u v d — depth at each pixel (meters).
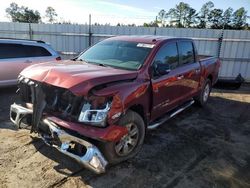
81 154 3.22
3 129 4.88
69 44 12.17
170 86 4.78
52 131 3.33
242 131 5.54
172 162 4.00
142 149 4.36
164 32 11.58
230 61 11.63
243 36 11.28
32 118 3.57
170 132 5.20
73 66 3.95
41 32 12.13
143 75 4.06
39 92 3.47
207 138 5.02
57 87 3.35
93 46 5.18
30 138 4.50
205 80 6.73
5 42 7.23
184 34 11.54
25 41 7.66
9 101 6.79
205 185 3.48
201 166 3.95
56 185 3.28
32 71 3.79
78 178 3.45
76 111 3.27
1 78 7.20
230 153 4.45
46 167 3.65
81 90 3.16
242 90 10.07
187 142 4.77
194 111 6.75
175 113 5.35
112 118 3.32
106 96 3.27
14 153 3.98
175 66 5.10
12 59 7.32
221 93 9.28
